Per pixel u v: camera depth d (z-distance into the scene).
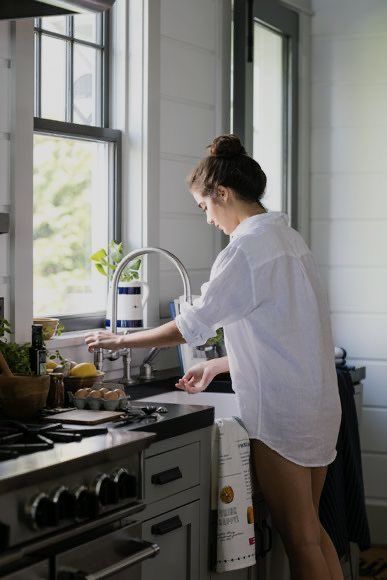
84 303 3.79
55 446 2.37
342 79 4.91
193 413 2.86
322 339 2.97
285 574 3.43
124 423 2.68
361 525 3.67
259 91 4.57
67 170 3.67
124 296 3.76
